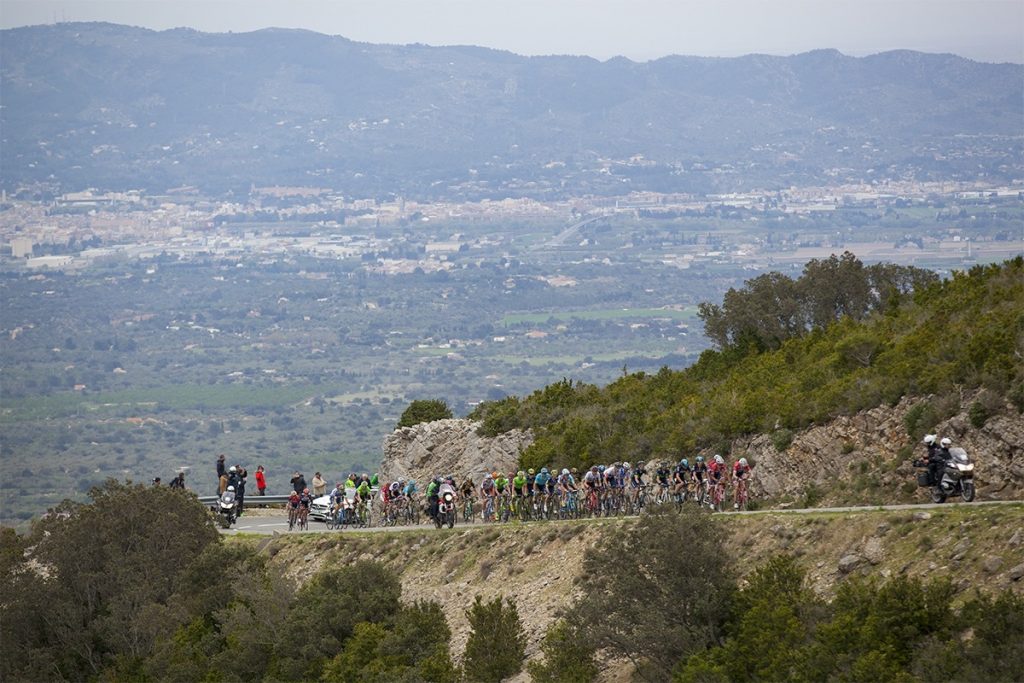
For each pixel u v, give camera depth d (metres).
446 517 141.50
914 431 110.00
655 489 127.94
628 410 159.75
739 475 116.12
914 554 84.56
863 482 111.06
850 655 74.06
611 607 90.12
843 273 180.62
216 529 158.62
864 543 88.62
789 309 181.12
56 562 147.12
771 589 84.94
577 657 93.06
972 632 73.00
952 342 116.50
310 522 176.12
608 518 122.81
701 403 147.62
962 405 108.06
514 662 101.31
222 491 188.38
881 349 131.50
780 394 133.00
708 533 90.69
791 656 76.81
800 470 120.12
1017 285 130.12
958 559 81.19
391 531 148.00
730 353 177.88
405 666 104.62
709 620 86.62
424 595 128.12
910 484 106.19
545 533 122.31
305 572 145.12
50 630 143.00
